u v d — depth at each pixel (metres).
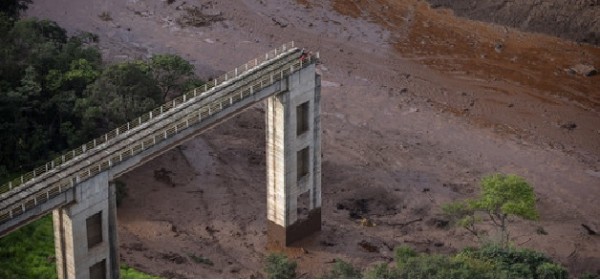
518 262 135.62
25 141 161.62
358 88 197.88
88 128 160.50
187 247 149.88
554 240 154.62
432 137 183.12
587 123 190.25
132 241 150.12
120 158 128.12
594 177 172.88
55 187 122.88
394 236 154.75
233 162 172.62
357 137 181.75
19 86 168.25
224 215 158.50
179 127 134.12
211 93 140.25
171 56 174.62
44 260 142.25
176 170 169.12
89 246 127.50
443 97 196.75
